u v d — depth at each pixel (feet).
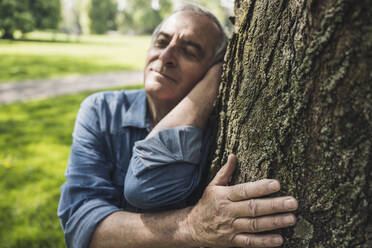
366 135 2.49
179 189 3.31
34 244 8.74
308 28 2.63
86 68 51.11
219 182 3.26
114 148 4.25
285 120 2.87
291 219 2.82
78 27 224.33
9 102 26.17
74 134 4.35
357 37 2.37
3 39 102.01
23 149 15.56
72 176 3.94
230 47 3.52
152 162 3.29
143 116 4.25
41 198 10.98
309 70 2.65
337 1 2.40
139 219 3.48
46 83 35.96
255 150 3.14
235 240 3.01
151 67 4.13
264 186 2.87
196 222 3.17
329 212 2.74
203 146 3.75
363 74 2.40
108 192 3.90
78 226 3.61
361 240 2.65
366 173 2.54
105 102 4.46
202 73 4.06
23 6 104.12
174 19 4.10
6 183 11.96
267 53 3.02
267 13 3.04
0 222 9.59
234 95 3.40
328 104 2.59
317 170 2.75
